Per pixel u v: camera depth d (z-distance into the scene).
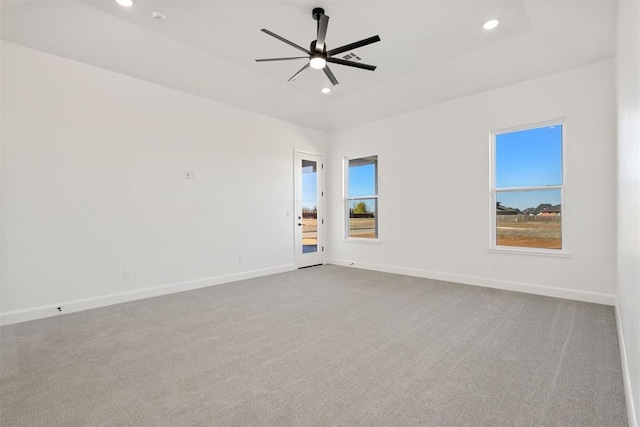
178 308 3.62
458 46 3.79
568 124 3.83
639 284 1.33
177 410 1.74
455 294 4.14
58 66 3.44
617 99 3.03
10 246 3.16
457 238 4.84
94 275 3.68
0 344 2.63
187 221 4.52
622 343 2.32
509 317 3.22
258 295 4.17
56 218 3.42
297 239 6.14
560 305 3.60
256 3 2.98
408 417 1.67
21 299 3.21
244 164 5.26
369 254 6.08
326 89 5.13
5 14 2.96
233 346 2.58
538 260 4.10
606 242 3.60
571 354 2.38
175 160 4.40
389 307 3.60
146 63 3.87
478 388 1.94
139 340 2.70
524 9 2.99
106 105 3.78
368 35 3.52
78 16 3.13
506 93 4.32
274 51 3.92
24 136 3.23
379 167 5.87
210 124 4.80
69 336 2.79
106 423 1.64
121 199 3.90
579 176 3.77
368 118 5.89
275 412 1.72
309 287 4.61
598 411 1.70
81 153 3.59
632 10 1.60
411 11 3.09
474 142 4.64
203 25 3.36
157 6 3.03
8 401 1.83
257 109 5.37
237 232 5.14
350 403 1.80
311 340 2.69
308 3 2.97
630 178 1.81
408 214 5.44
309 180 6.45
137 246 4.03
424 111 5.21
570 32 3.12
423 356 2.38
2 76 3.12
